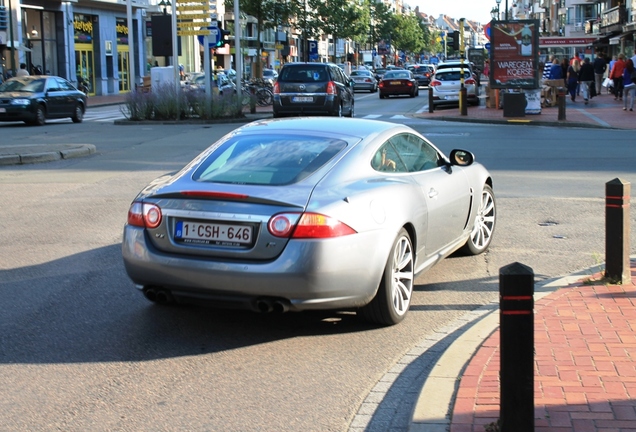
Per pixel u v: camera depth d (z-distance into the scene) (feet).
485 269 25.05
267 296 17.22
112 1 163.43
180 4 92.38
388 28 361.51
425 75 203.72
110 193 38.63
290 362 17.31
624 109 91.15
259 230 17.22
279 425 14.20
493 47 84.94
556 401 14.07
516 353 12.19
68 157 52.95
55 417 14.55
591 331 17.98
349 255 17.37
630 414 13.47
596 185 39.93
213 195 17.69
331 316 20.42
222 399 15.35
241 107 90.27
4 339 18.71
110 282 23.56
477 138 63.31
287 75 80.48
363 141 20.08
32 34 147.02
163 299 18.48
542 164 47.78
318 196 17.58
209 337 18.90
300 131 20.59
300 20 210.18
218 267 17.31
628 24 182.39
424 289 23.00
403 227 19.49
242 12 172.04
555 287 22.02
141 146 60.44
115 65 171.94
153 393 15.64
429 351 17.97
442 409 14.17
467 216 24.68
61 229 30.66
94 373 16.66
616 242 21.76
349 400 15.30
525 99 83.87
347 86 86.84
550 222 31.78
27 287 23.04
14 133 73.87
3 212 34.01
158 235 18.13
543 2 371.15
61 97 87.40
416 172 21.74
